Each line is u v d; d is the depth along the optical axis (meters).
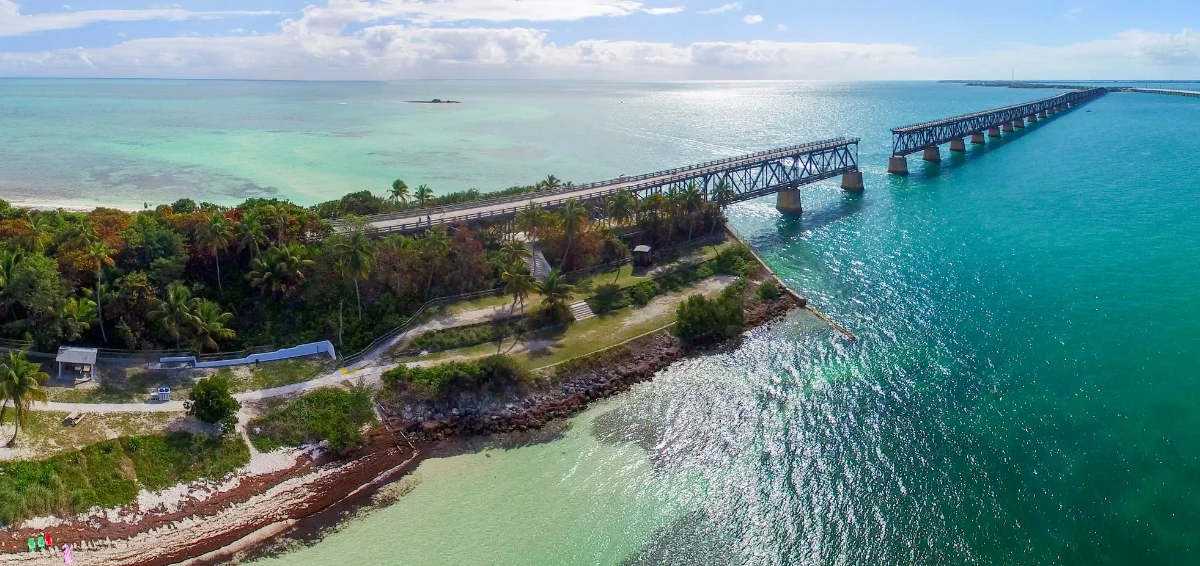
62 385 80.31
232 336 90.81
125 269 95.38
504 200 140.12
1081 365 94.75
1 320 85.69
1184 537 64.75
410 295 103.75
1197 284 121.88
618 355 97.31
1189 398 86.12
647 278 119.69
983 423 82.25
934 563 63.06
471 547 65.00
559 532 67.00
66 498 66.38
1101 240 148.62
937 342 102.69
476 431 82.62
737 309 106.62
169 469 71.94
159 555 63.53
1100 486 71.38
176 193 188.12
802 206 185.62
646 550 65.06
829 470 75.19
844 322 110.31
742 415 85.75
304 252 102.56
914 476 73.75
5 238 98.12
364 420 82.25
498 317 102.50
